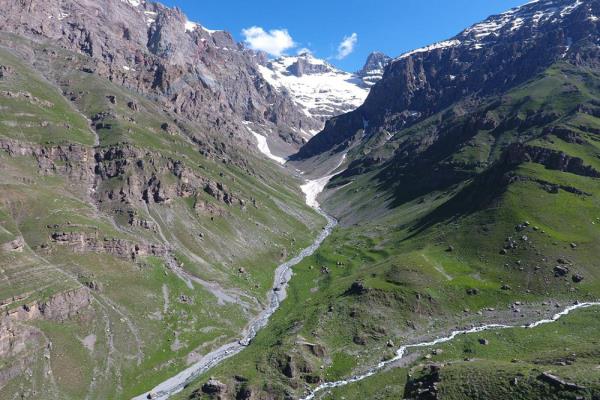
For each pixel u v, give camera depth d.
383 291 149.25
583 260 153.12
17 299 131.50
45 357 125.75
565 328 126.00
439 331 134.38
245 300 187.62
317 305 157.50
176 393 124.88
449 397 80.88
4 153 199.75
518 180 198.50
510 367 85.44
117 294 159.62
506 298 144.75
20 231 163.75
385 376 116.50
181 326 159.50
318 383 118.06
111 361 135.38
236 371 122.19
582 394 70.56
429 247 185.00
